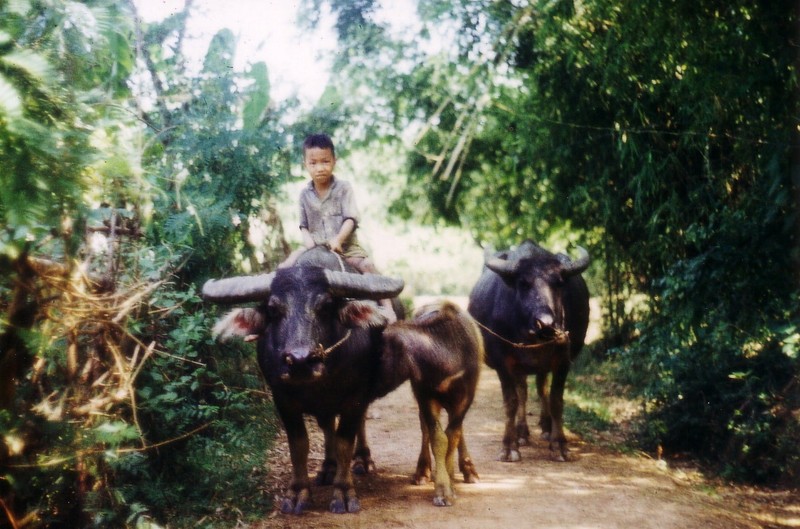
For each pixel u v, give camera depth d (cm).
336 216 623
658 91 780
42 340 367
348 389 531
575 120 905
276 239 833
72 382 430
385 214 1503
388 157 1366
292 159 779
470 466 620
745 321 676
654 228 852
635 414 902
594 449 751
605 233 1028
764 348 679
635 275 1049
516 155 1066
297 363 464
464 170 1264
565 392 1048
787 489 618
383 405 974
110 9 388
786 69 588
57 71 353
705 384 710
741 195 737
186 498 535
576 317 759
